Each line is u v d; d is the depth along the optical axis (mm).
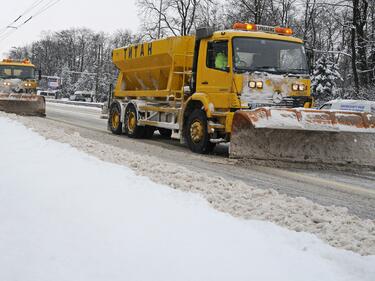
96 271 2824
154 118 12852
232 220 3932
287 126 8320
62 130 11750
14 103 19375
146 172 6184
